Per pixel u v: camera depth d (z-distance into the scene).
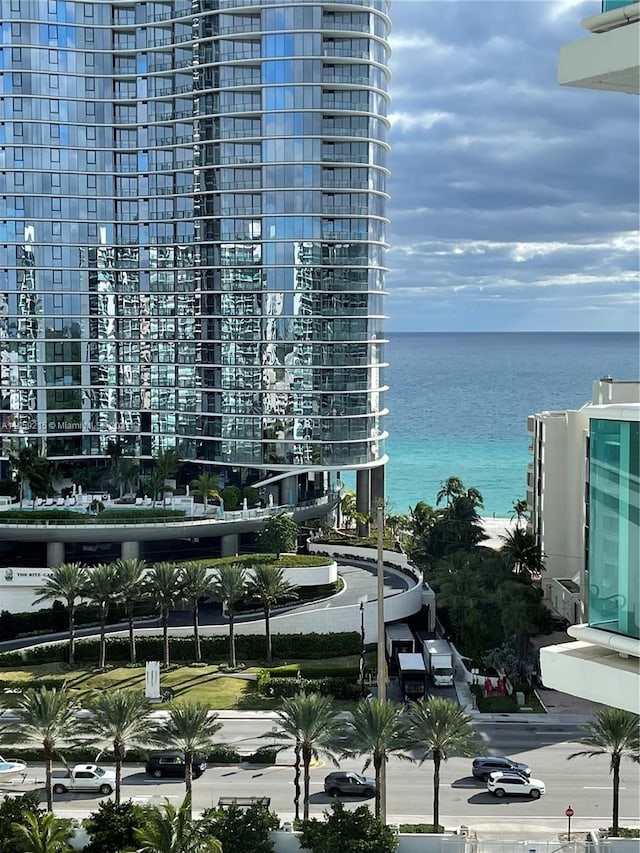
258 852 45.53
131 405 124.88
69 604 77.31
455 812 54.16
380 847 45.41
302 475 119.75
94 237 123.69
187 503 108.69
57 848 42.34
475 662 75.56
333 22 110.88
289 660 79.31
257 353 114.62
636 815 53.53
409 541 113.88
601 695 11.85
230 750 61.09
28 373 123.50
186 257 119.69
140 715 51.31
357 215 112.69
